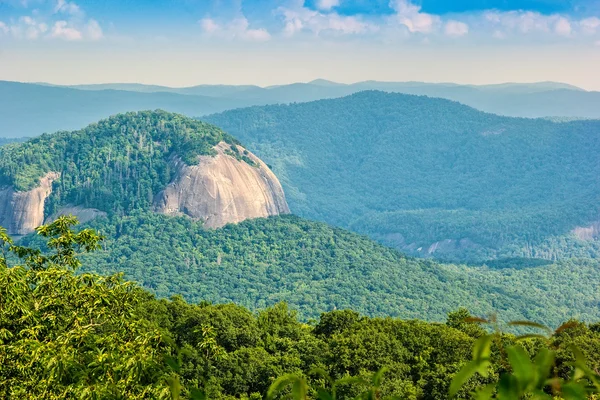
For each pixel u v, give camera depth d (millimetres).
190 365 58281
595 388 4035
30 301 23422
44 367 16984
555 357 4008
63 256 29875
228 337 69438
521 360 3930
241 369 59531
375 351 63344
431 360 65500
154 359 13273
